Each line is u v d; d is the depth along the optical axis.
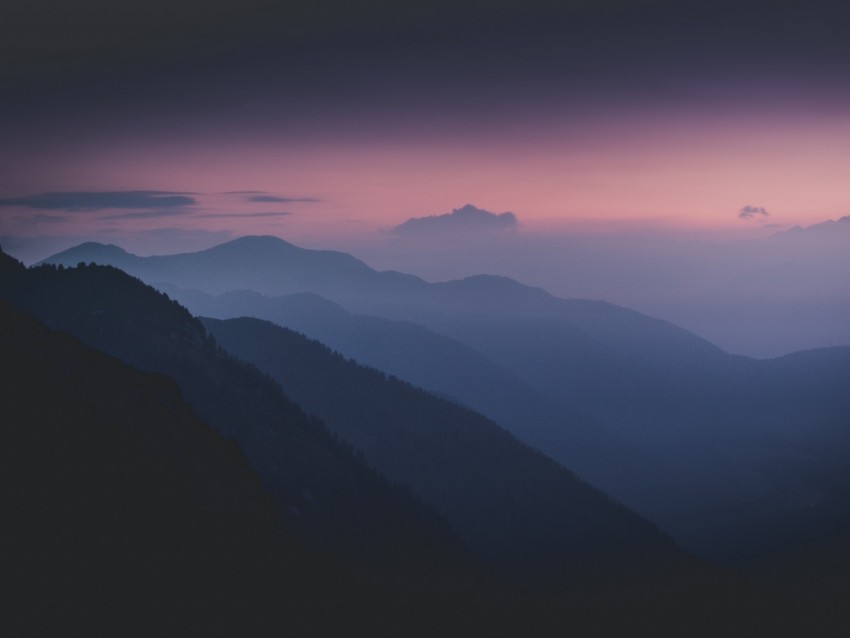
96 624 23.33
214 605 26.31
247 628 26.61
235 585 27.86
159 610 24.92
